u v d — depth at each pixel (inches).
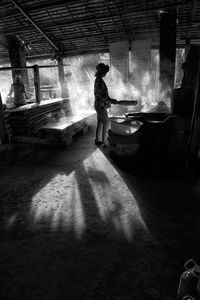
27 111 274.2
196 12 279.9
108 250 106.4
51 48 389.1
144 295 83.8
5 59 459.2
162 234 115.8
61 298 84.4
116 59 359.6
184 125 191.5
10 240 116.4
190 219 126.7
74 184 172.7
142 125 197.3
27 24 321.7
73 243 112.2
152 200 147.1
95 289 87.2
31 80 592.4
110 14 290.5
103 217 132.0
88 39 355.3
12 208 145.2
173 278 90.3
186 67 209.5
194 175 176.4
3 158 232.7
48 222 129.6
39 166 209.5
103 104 237.9
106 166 203.6
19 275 95.2
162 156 203.0
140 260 99.8
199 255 101.7
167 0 260.4
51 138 261.7
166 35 273.3
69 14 296.0
